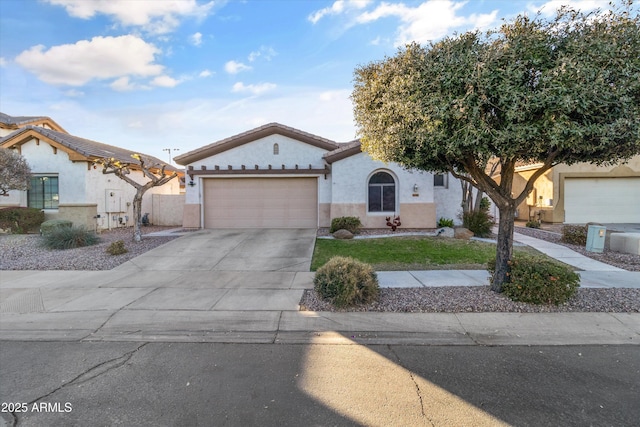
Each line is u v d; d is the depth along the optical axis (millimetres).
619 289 6523
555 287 5625
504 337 4727
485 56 4750
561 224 16781
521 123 4730
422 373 3822
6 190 13883
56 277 7938
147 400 3322
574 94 4383
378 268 8492
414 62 5223
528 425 2938
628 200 16938
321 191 15422
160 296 6531
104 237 13664
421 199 14523
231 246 11312
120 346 4566
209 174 15516
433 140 5090
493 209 16531
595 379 3656
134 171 18562
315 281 6254
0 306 6016
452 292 6383
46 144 15305
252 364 4051
